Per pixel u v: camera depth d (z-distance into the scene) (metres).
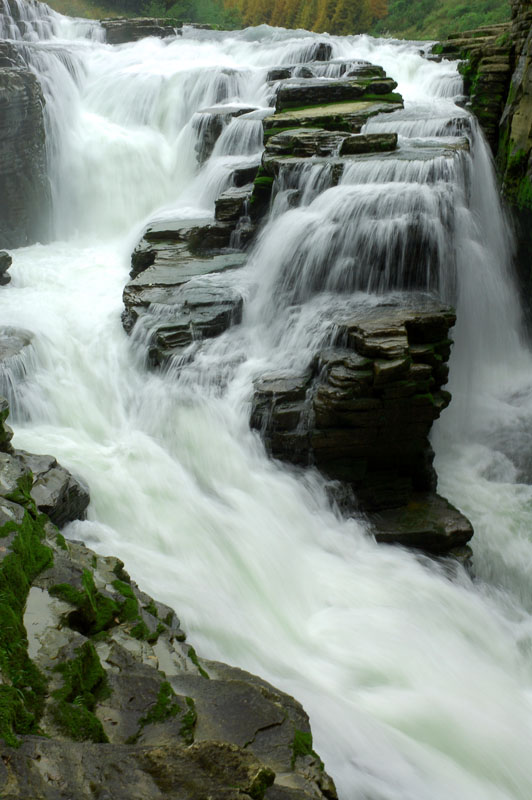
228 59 28.48
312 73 23.08
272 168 15.18
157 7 45.59
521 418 13.20
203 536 9.38
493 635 9.39
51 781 3.71
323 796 4.47
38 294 15.19
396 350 10.30
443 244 12.66
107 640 5.65
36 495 8.12
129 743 4.56
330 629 8.47
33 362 12.02
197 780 3.92
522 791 6.91
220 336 12.80
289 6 50.28
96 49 28.41
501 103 17.94
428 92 21.58
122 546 8.83
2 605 5.07
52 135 21.20
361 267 12.66
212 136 20.67
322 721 6.65
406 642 8.41
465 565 10.37
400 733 7.01
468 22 44.38
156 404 11.62
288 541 9.76
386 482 11.00
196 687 5.30
